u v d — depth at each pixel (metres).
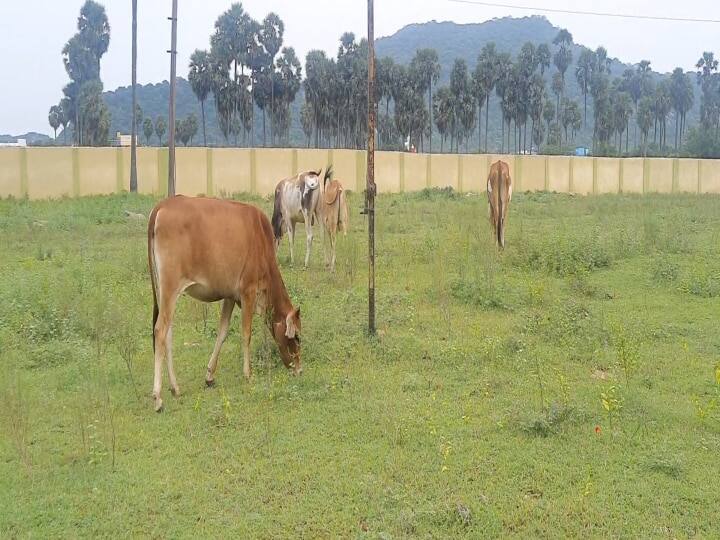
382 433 6.20
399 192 35.16
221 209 7.15
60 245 16.25
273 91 57.34
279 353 8.08
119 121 91.94
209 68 55.91
